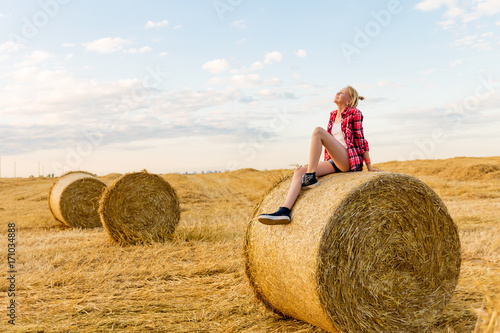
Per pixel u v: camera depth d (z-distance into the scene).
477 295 4.57
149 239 8.55
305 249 3.65
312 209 3.83
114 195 8.66
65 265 6.38
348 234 3.66
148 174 9.05
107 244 8.40
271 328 4.07
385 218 3.83
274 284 4.07
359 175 4.03
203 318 4.25
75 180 11.83
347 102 4.58
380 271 3.81
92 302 4.76
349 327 3.63
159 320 4.20
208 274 5.95
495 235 7.69
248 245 4.38
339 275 3.62
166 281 5.61
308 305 3.73
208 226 9.46
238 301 4.72
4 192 24.12
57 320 4.24
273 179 4.63
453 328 3.87
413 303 3.95
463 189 17.28
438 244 4.08
